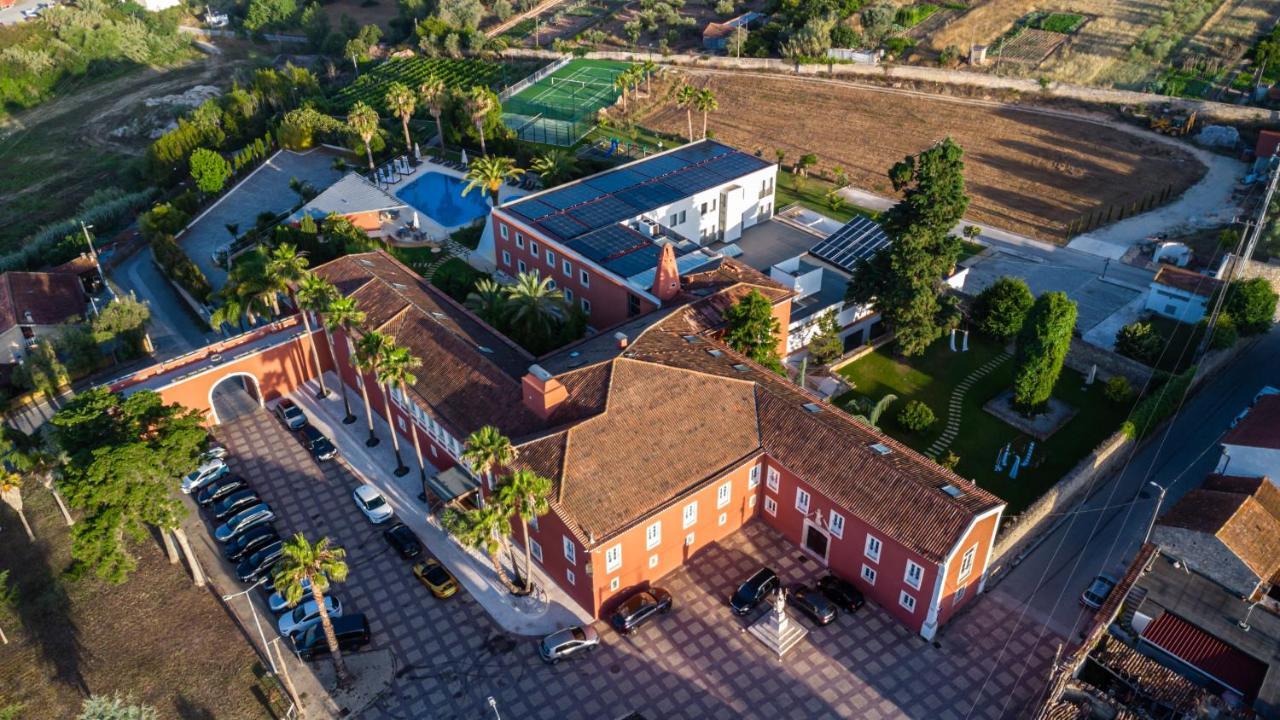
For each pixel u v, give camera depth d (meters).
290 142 138.50
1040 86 136.75
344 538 67.00
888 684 54.94
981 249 104.19
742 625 58.97
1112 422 76.31
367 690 55.75
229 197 127.81
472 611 60.78
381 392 77.38
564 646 56.69
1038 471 71.19
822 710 53.56
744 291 78.81
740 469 62.31
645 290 80.69
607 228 91.75
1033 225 108.31
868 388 81.38
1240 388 79.50
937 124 135.00
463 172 122.06
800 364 83.19
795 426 62.78
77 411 61.19
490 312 81.50
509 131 129.88
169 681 57.25
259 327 92.62
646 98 149.38
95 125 175.50
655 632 58.75
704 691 54.97
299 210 116.06
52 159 163.38
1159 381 77.50
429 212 116.75
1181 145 123.06
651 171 105.31
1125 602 58.38
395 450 72.00
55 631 61.19
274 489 71.94
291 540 66.50
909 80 146.88
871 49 155.75
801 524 63.22
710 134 135.50
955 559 54.38
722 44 163.75
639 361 65.56
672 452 61.06
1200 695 52.31
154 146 139.50
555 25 192.00
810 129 136.75
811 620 58.97
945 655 56.62
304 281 72.81
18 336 94.25
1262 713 51.34
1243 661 54.34
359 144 131.00
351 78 180.38
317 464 74.38
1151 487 69.56
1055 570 62.66
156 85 191.75
